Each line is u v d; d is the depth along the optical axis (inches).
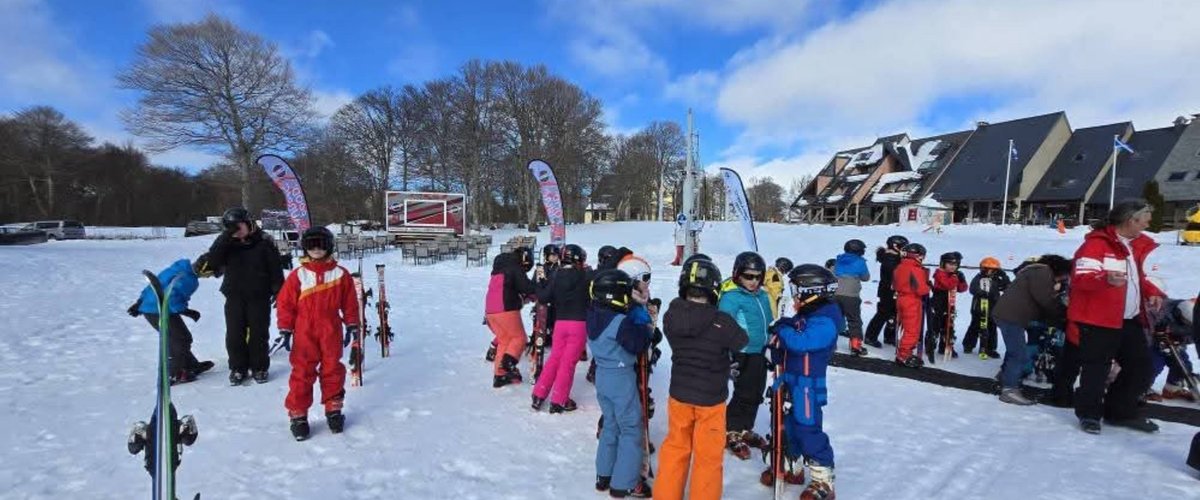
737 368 156.3
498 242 1280.8
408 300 444.5
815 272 130.5
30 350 241.4
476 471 138.9
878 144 1957.4
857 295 282.2
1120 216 171.8
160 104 1348.4
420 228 1183.6
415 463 142.3
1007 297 208.7
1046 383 237.1
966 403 203.9
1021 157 1475.1
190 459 140.1
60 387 193.6
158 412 91.4
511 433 163.9
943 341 282.4
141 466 136.8
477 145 1592.0
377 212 1903.3
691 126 793.6
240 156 1455.5
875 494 131.8
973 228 1064.8
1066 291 205.2
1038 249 757.9
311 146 1579.7
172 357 201.9
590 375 220.1
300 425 155.0
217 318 343.0
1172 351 208.8
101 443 148.6
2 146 2065.7
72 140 2297.0
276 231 1342.3
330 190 1893.5
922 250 258.7
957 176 1604.3
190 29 1349.7
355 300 171.6
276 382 206.8
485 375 225.8
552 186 542.3
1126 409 179.6
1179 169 1250.0
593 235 1334.9
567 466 143.6
